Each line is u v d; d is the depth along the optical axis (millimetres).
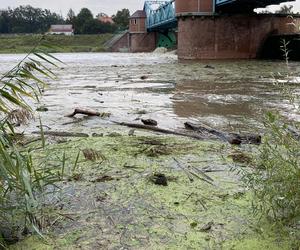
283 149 3299
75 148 4953
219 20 37562
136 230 2846
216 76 17750
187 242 2682
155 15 66500
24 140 5402
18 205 2779
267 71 20062
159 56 49125
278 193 2764
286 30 37875
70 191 3539
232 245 2633
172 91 12445
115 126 6898
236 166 4195
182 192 3516
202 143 5316
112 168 4160
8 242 2672
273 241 2654
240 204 3240
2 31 134000
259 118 7652
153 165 4273
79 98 10883
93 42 103750
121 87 13656
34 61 2887
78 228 2875
